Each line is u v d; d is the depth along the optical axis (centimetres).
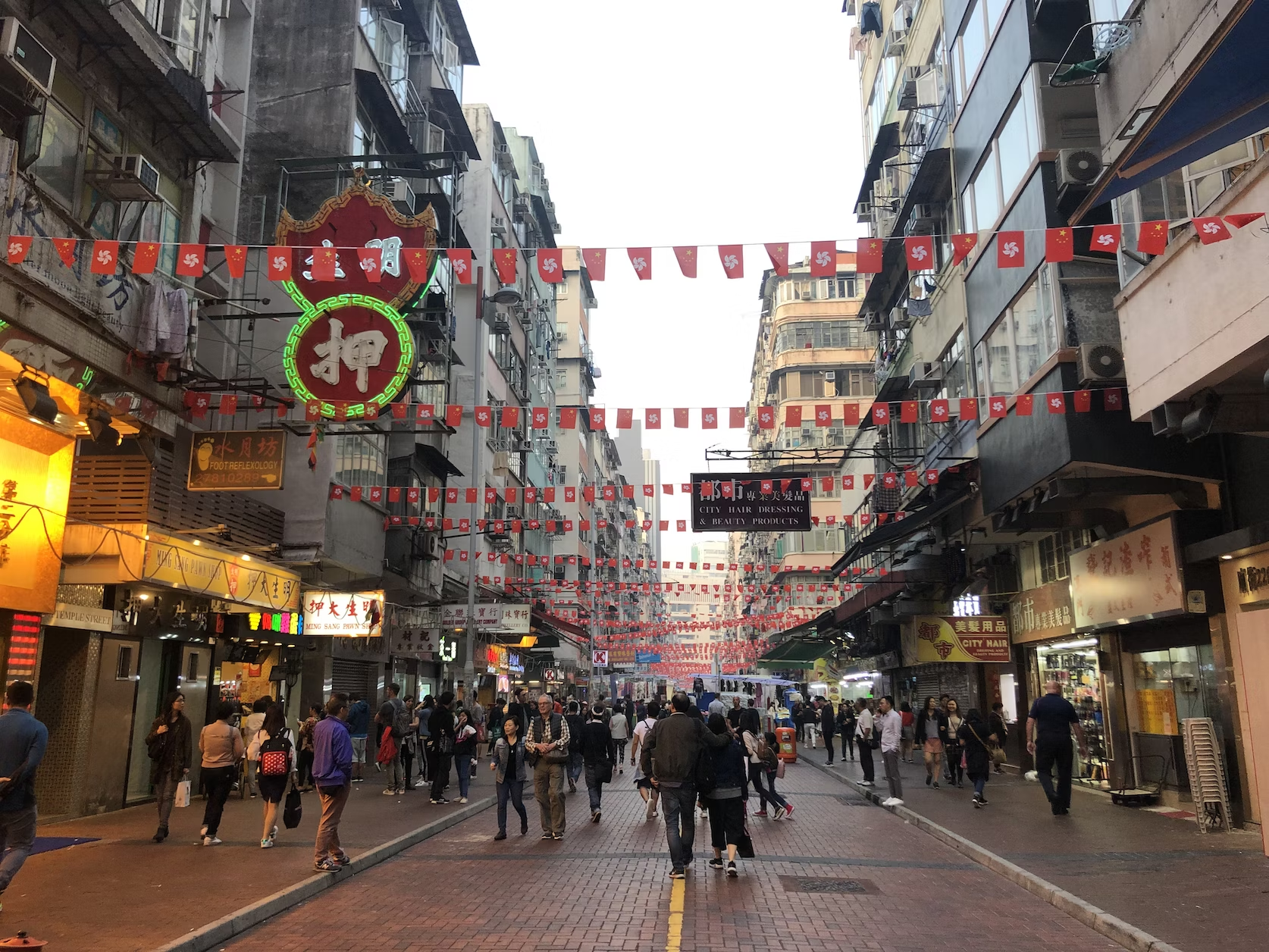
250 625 1611
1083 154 1352
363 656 2222
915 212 2145
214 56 1589
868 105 3105
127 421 1284
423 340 2377
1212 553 1198
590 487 5459
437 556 2520
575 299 6162
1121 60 1040
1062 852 1005
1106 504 1500
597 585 3816
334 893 848
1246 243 864
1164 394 1017
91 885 828
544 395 4625
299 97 2188
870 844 1152
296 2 2252
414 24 2714
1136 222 1094
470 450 3027
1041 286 1423
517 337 3981
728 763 955
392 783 1656
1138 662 1511
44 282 1087
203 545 1351
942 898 834
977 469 1764
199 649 1574
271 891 804
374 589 2167
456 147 2917
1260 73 655
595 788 1379
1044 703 1333
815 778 2183
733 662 6028
